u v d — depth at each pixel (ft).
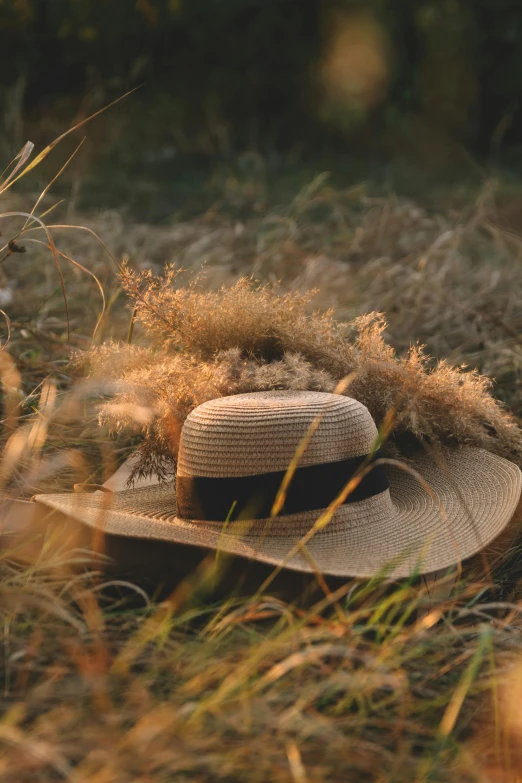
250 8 17.83
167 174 15.21
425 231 10.66
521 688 4.62
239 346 5.74
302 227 10.68
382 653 4.68
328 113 18.20
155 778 4.33
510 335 7.50
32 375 6.60
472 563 5.49
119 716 4.46
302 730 4.48
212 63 17.83
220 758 4.36
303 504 5.03
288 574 5.04
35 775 4.35
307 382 5.47
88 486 5.60
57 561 5.07
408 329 7.63
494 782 4.44
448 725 4.44
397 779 4.40
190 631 4.97
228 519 5.04
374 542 5.04
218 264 9.27
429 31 18.03
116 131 15.76
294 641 4.70
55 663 4.68
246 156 15.49
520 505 5.72
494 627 5.07
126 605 5.11
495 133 17.15
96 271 8.53
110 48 16.03
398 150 18.06
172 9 16.52
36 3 15.47
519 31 18.11
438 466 5.62
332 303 7.91
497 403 6.41
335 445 5.07
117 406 5.55
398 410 5.63
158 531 4.94
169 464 5.67
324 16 18.12
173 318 5.80
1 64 15.65
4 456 5.69
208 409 5.15
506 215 12.05
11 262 8.60
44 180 12.87
